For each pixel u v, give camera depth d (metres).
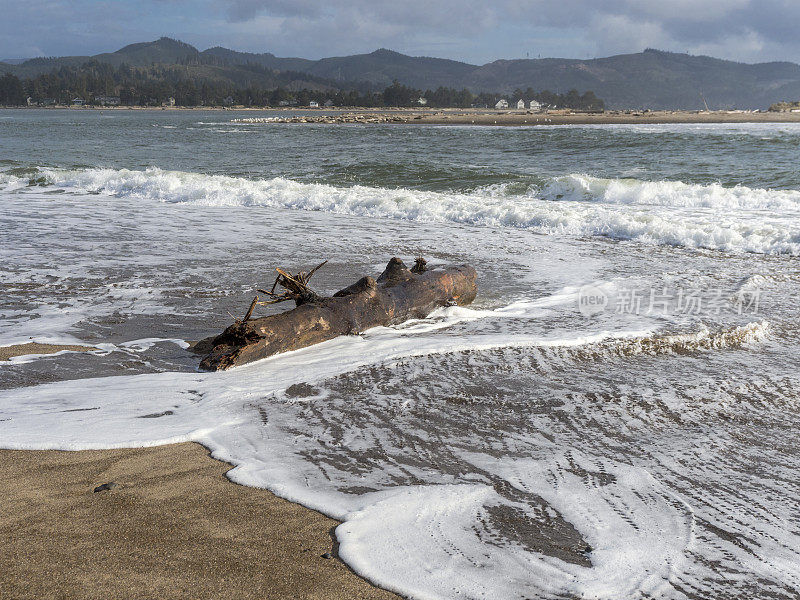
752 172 19.42
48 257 9.45
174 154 32.47
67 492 3.03
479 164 25.05
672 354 5.57
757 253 9.87
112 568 2.41
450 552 2.59
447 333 5.96
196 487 3.10
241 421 3.97
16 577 2.34
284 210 14.45
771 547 2.74
